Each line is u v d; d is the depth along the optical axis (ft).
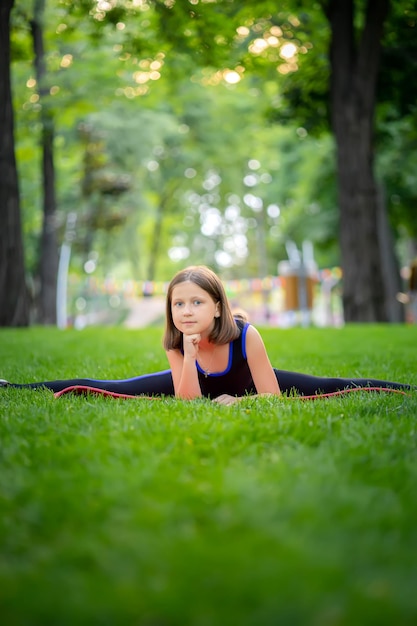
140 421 10.54
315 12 55.01
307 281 89.76
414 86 57.00
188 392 14.11
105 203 90.94
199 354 14.67
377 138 66.95
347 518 6.25
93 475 7.66
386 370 19.70
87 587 5.01
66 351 26.84
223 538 5.85
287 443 9.30
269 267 155.84
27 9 56.18
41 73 59.72
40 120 62.28
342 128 53.52
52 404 12.79
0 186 41.52
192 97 77.77
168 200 127.34
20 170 85.05
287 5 52.49
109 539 5.86
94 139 83.87
